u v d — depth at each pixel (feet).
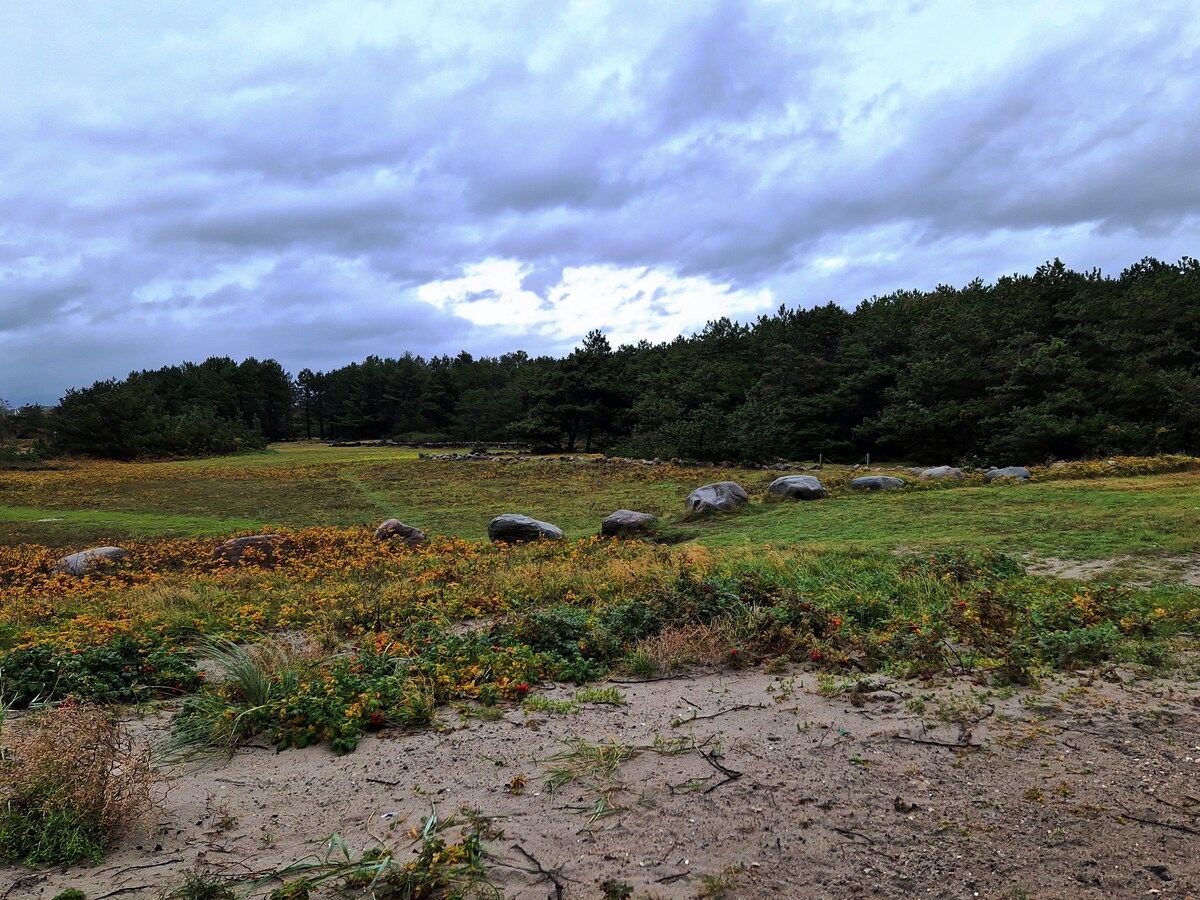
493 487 102.94
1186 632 22.20
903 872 9.90
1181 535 39.86
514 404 254.88
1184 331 116.98
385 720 16.97
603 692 18.57
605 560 43.88
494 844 10.97
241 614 31.14
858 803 11.96
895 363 143.84
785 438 136.77
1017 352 122.01
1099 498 57.06
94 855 10.89
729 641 21.94
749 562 38.04
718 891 9.52
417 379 306.14
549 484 104.47
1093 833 10.75
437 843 10.22
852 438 145.89
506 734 15.90
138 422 192.24
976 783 12.57
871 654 20.66
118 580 46.83
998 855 10.24
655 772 13.48
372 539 58.34
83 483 119.75
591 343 217.15
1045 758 13.47
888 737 14.80
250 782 13.96
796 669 20.62
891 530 49.16
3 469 150.00
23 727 13.46
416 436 265.54
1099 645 19.83
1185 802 11.57
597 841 11.01
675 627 23.31
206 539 63.82
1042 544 40.40
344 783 13.70
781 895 9.45
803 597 26.48
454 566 42.80
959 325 129.80
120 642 22.57
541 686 19.83
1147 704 16.15
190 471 142.82
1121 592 27.37
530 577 36.88
